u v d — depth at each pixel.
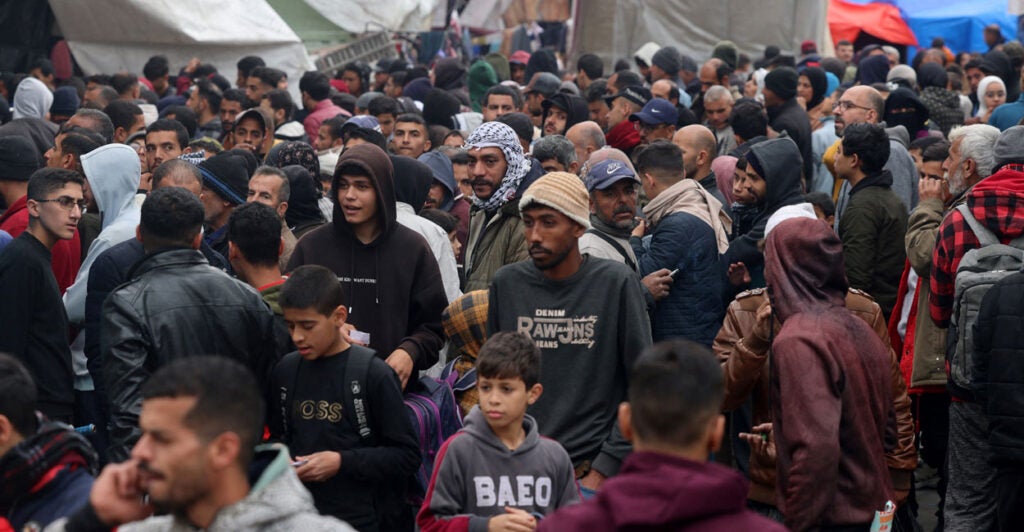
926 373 6.09
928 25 23.83
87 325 4.93
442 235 5.77
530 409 4.52
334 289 4.23
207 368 2.58
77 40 14.70
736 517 2.53
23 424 3.14
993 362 4.81
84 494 3.05
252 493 2.55
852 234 6.97
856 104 9.17
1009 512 4.86
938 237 5.64
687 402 2.69
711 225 6.14
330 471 4.14
